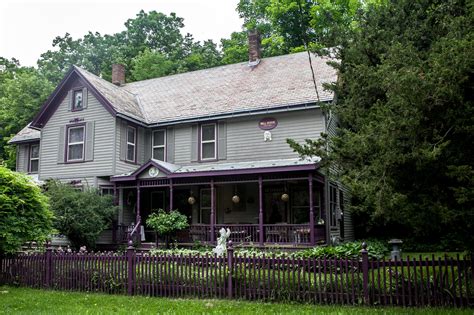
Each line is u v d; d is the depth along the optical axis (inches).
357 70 389.4
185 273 375.9
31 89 1385.3
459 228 288.4
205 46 1761.8
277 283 346.3
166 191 808.3
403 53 303.4
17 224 427.2
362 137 308.3
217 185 768.3
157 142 821.2
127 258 398.3
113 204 722.8
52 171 807.1
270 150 714.8
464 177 244.4
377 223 589.0
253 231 641.0
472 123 257.1
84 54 1862.7
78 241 673.0
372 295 318.7
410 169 279.3
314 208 697.0
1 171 440.5
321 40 492.1
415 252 773.9
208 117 756.0
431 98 252.4
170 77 981.2
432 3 412.2
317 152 407.2
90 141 776.9
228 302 340.8
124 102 825.5
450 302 305.0
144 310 311.4
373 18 463.5
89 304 341.1
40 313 300.2
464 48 247.8
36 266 437.7
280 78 799.7
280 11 1261.1
